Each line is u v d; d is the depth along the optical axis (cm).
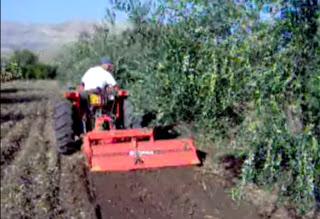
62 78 2591
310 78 553
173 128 1106
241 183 662
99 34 1220
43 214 798
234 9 584
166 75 787
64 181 971
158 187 866
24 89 3656
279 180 665
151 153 959
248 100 643
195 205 776
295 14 550
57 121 1130
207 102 698
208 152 1023
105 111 1091
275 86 558
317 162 570
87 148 967
